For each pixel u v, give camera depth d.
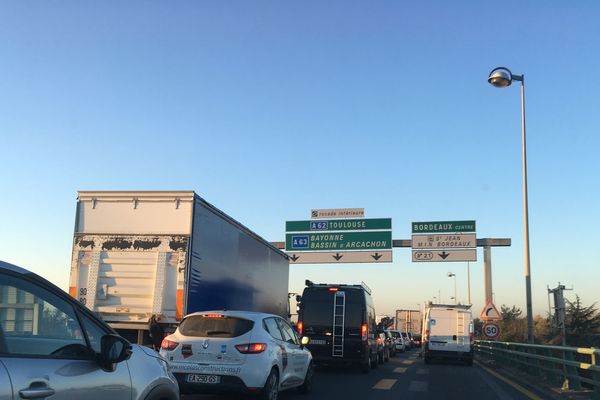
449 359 24.05
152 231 11.98
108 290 11.77
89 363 4.04
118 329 11.74
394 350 31.84
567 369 12.35
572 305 41.34
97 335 4.30
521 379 15.68
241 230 15.59
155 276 11.70
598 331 40.25
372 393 11.88
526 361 17.05
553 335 30.09
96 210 12.22
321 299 16.98
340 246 29.70
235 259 15.01
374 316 19.23
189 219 11.95
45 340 3.80
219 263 13.64
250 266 16.53
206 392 9.06
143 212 12.09
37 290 3.83
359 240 29.53
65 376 3.74
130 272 11.82
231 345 9.05
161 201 12.09
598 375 10.42
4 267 3.62
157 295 11.60
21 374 3.41
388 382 14.12
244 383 8.87
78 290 11.81
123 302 11.71
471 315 23.25
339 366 19.27
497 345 23.53
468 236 28.50
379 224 29.44
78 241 12.06
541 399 11.32
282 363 9.80
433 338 23.19
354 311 16.75
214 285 13.26
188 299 11.66
